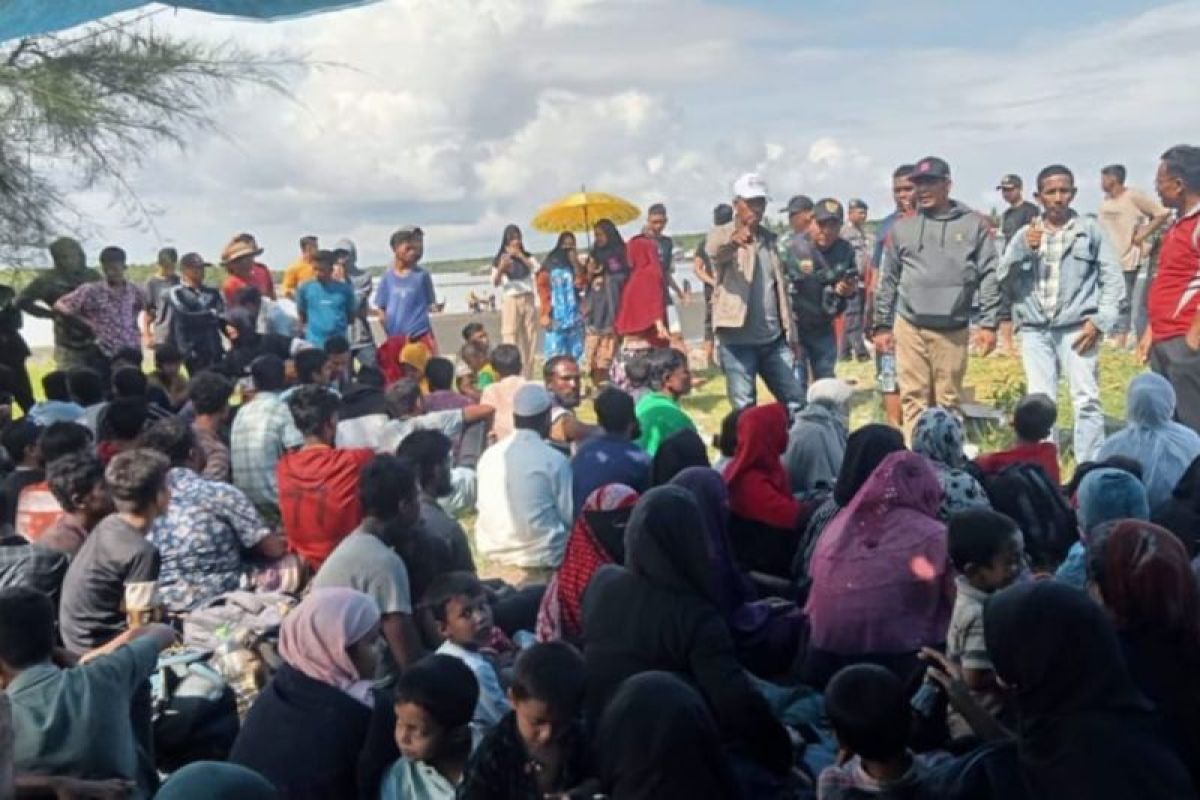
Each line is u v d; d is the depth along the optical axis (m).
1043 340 9.48
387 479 5.70
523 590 6.67
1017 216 14.77
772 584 6.66
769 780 4.58
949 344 9.73
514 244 15.93
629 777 3.91
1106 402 11.64
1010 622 3.56
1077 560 5.38
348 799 4.48
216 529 6.50
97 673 4.37
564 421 9.12
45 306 12.48
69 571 5.51
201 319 13.20
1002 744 3.83
